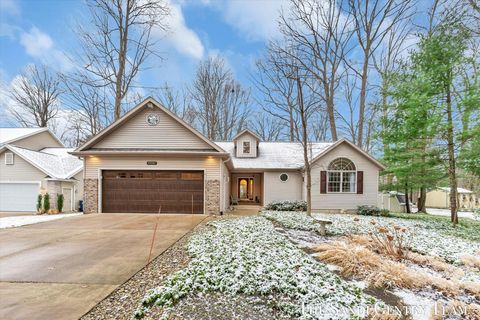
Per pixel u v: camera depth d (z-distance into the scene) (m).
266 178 14.84
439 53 9.55
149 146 11.61
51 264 4.47
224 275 3.56
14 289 3.45
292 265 4.07
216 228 7.40
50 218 10.42
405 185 12.41
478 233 8.41
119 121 11.38
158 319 2.62
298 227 7.73
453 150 9.82
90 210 11.15
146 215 10.60
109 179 11.32
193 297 3.04
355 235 6.42
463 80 9.44
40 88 23.58
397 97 11.04
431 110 9.91
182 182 11.30
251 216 10.35
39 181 13.44
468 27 9.61
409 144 10.96
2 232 7.21
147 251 5.27
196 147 11.60
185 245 5.64
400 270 4.01
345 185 13.43
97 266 4.35
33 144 17.48
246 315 2.70
